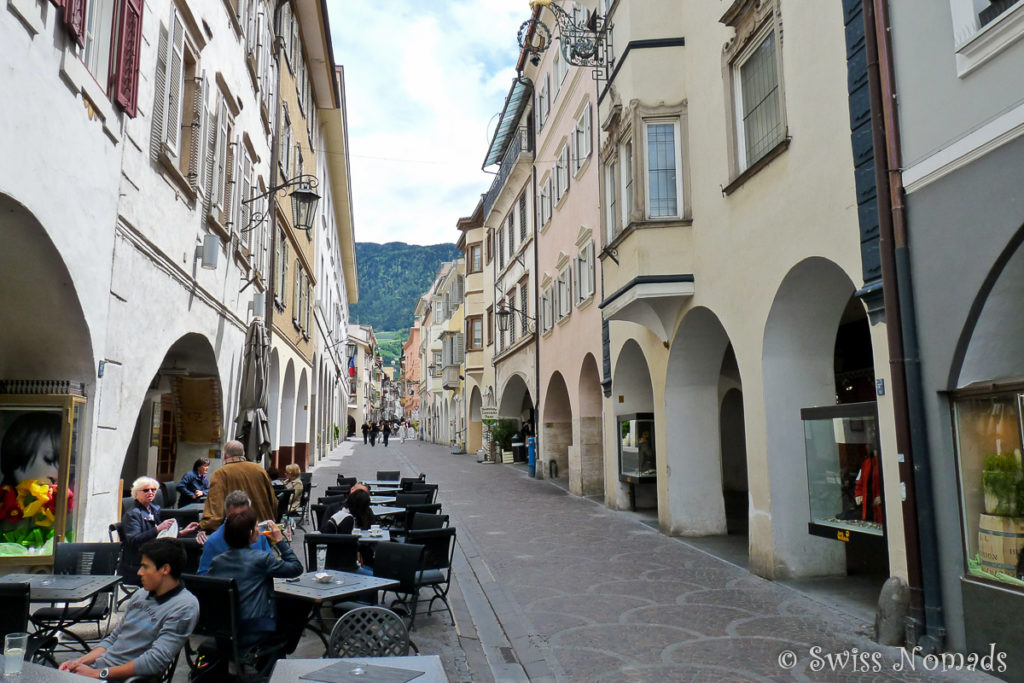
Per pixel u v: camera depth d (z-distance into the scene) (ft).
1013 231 17.40
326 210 115.65
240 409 42.78
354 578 19.69
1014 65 17.44
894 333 21.18
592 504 56.08
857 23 23.54
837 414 25.91
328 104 92.58
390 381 427.33
